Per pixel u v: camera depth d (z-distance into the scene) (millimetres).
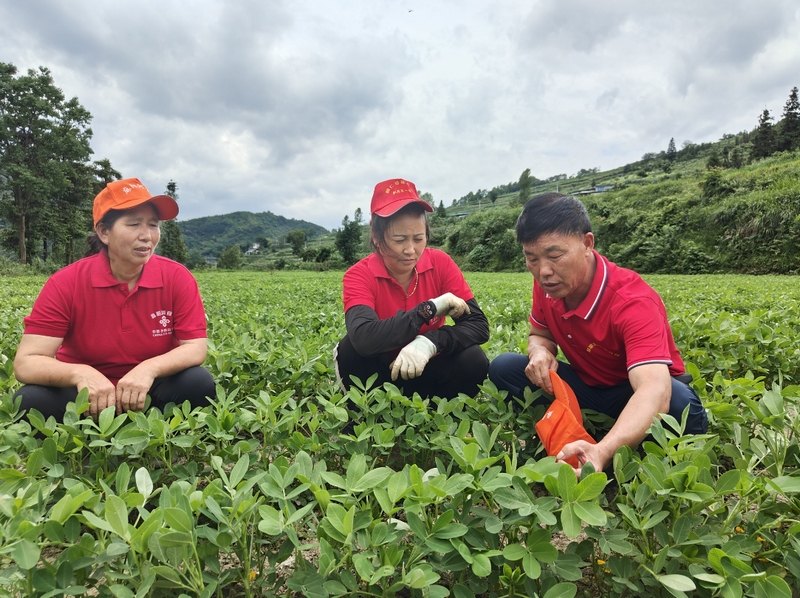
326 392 3025
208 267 66562
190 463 1944
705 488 1417
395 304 3018
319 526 1426
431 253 3156
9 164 38938
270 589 1509
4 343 4180
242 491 1442
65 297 2566
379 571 1210
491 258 41344
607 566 1493
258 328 4633
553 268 2184
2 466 2029
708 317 4777
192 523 1309
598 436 2648
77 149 42938
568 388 2223
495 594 1440
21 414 2225
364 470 1552
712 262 26484
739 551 1354
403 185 2760
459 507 1583
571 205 2172
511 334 4594
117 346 2703
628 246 30828
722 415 2170
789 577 1515
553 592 1300
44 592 1221
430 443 2174
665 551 1346
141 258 2586
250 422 2199
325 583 1314
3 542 1266
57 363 2424
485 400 3055
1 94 40344
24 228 41312
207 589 1285
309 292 11344
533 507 1358
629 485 1535
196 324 2789
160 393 2662
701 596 1363
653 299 2217
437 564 1426
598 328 2316
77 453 2035
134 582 1299
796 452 1825
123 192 2508
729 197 28547
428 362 3031
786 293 8914
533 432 2398
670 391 2014
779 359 3441
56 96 43000
